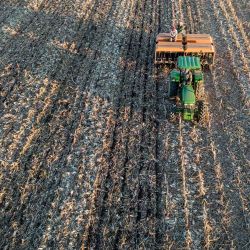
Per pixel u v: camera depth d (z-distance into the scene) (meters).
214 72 19.61
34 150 15.40
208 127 16.27
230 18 24.88
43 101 17.91
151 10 26.16
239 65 20.12
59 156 15.09
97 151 15.26
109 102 17.80
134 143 15.61
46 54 21.45
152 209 13.02
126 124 16.53
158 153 15.17
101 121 16.72
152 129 16.22
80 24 24.52
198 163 14.67
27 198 13.48
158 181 14.05
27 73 19.88
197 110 16.34
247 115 16.91
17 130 16.36
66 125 16.56
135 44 22.20
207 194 13.51
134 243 12.05
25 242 12.12
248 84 18.70
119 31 23.55
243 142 15.59
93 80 19.27
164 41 19.95
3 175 14.36
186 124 16.45
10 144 15.66
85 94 18.31
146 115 17.03
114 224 12.60
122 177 14.18
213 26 23.98
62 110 17.33
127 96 18.14
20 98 18.19
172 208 13.05
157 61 19.72
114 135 16.05
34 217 12.84
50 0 27.77
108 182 14.01
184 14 25.58
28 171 14.45
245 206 13.09
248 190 13.66
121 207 13.13
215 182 13.94
